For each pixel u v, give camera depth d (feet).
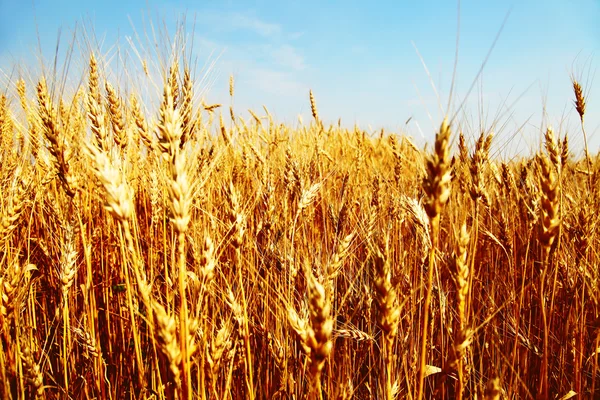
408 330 2.32
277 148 4.59
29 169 2.78
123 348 2.49
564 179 2.77
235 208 1.90
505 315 2.52
